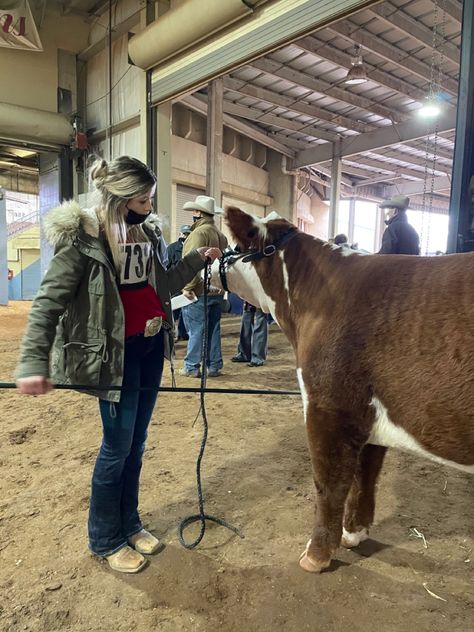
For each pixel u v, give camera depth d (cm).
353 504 214
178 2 814
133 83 928
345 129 1473
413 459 316
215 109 921
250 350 603
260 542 223
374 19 919
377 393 166
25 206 2662
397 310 164
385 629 173
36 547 216
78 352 180
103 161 179
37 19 1029
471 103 402
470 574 202
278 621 176
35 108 1055
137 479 215
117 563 202
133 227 191
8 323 974
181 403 427
